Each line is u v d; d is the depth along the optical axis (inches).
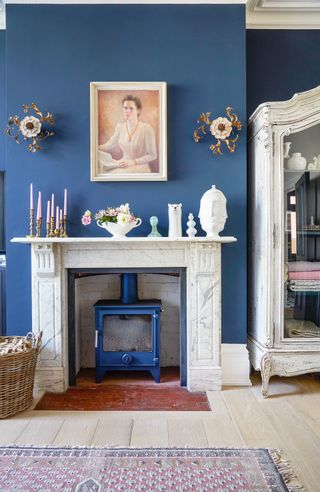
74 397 94.7
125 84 101.2
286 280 95.9
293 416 83.7
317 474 62.7
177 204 99.6
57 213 99.7
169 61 102.2
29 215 101.5
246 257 103.2
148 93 102.1
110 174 102.1
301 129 94.0
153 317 104.0
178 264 100.3
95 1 100.9
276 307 94.1
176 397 94.4
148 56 102.1
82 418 83.0
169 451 69.4
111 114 102.0
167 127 102.3
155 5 101.7
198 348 99.3
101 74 101.9
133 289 108.3
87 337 116.6
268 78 115.1
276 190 93.9
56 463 65.5
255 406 89.0
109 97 101.8
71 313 102.3
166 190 103.0
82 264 100.2
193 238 93.7
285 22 113.7
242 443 72.4
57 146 101.9
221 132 100.3
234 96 102.3
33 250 96.7
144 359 104.0
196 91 102.3
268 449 70.0
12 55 101.2
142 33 101.9
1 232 118.2
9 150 101.6
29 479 61.0
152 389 99.7
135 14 101.8
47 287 98.9
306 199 96.7
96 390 99.1
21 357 84.3
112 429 77.9
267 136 93.4
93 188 102.4
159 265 100.3
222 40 102.0
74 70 101.6
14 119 99.6
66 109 101.7
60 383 98.0
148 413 85.6
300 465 65.2
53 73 101.4
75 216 102.4
